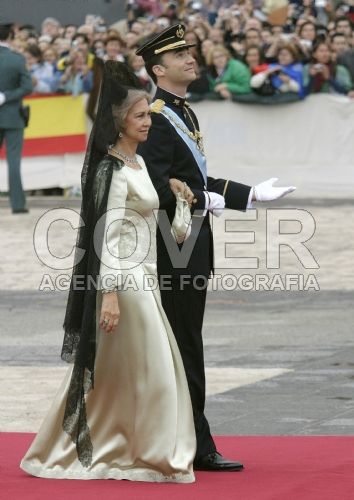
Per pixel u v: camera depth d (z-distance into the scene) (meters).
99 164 16.73
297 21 57.38
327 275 36.69
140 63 49.69
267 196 17.94
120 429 16.83
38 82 52.66
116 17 64.38
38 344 27.97
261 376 24.47
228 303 33.31
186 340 17.41
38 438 16.97
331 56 51.75
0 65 46.59
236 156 52.03
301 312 31.77
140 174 16.95
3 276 36.88
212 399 22.55
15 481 16.62
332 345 27.53
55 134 52.66
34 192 54.03
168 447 16.52
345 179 51.81
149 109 16.92
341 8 58.97
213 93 51.66
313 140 51.84
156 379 16.66
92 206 16.69
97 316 16.75
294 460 18.02
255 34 52.16
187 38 51.53
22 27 56.78
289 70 51.59
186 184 17.52
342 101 51.41
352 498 15.65
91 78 52.25
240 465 17.36
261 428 20.42
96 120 16.97
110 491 16.00
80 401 16.67
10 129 47.19
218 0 62.09
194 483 16.52
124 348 16.75
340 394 22.91
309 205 48.94
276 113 51.75
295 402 22.30
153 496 15.73
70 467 16.88
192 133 17.59
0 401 22.38
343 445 19.05
